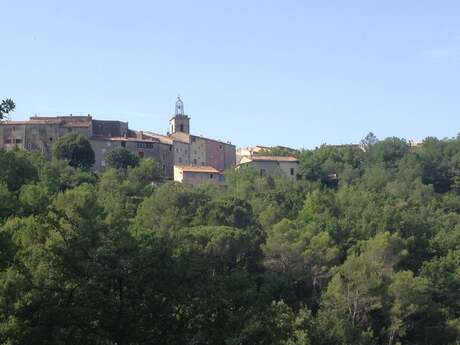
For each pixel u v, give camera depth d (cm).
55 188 10619
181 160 19462
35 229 3198
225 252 8750
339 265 9519
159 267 2906
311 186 16162
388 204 13538
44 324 2688
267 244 9369
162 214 10431
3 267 2852
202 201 11194
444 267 9656
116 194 11644
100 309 2712
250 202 13200
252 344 2953
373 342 7681
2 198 3497
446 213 14925
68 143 16062
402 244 10131
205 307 2984
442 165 19562
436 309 8750
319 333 6488
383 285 8438
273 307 3256
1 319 2733
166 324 2889
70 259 2808
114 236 2953
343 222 11288
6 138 17300
